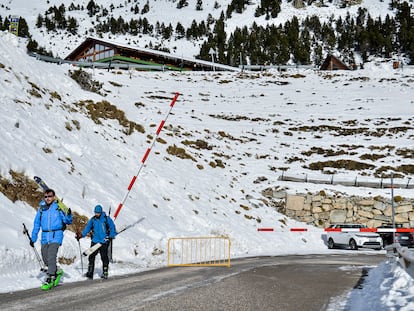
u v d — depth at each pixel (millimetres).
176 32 195750
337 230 18281
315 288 9391
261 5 198375
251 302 7438
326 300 7945
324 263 15445
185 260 15773
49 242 8633
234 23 197125
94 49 68562
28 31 185500
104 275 10156
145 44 184375
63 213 8789
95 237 10242
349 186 30109
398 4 181250
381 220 27812
